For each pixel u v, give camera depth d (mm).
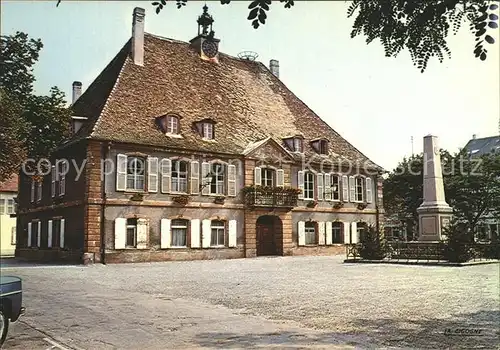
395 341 8062
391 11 4910
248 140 35312
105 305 12164
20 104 15953
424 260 25875
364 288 15172
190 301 12758
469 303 12008
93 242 27891
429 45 4891
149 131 30922
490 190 40000
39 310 11477
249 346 7781
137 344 8047
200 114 34750
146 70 34625
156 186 30234
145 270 23109
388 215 51906
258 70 42938
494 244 28250
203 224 31844
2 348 7883
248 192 33625
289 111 41188
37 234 34844
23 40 16547
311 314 10680
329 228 38156
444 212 26828
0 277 8102
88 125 29969
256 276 19578
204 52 39281
